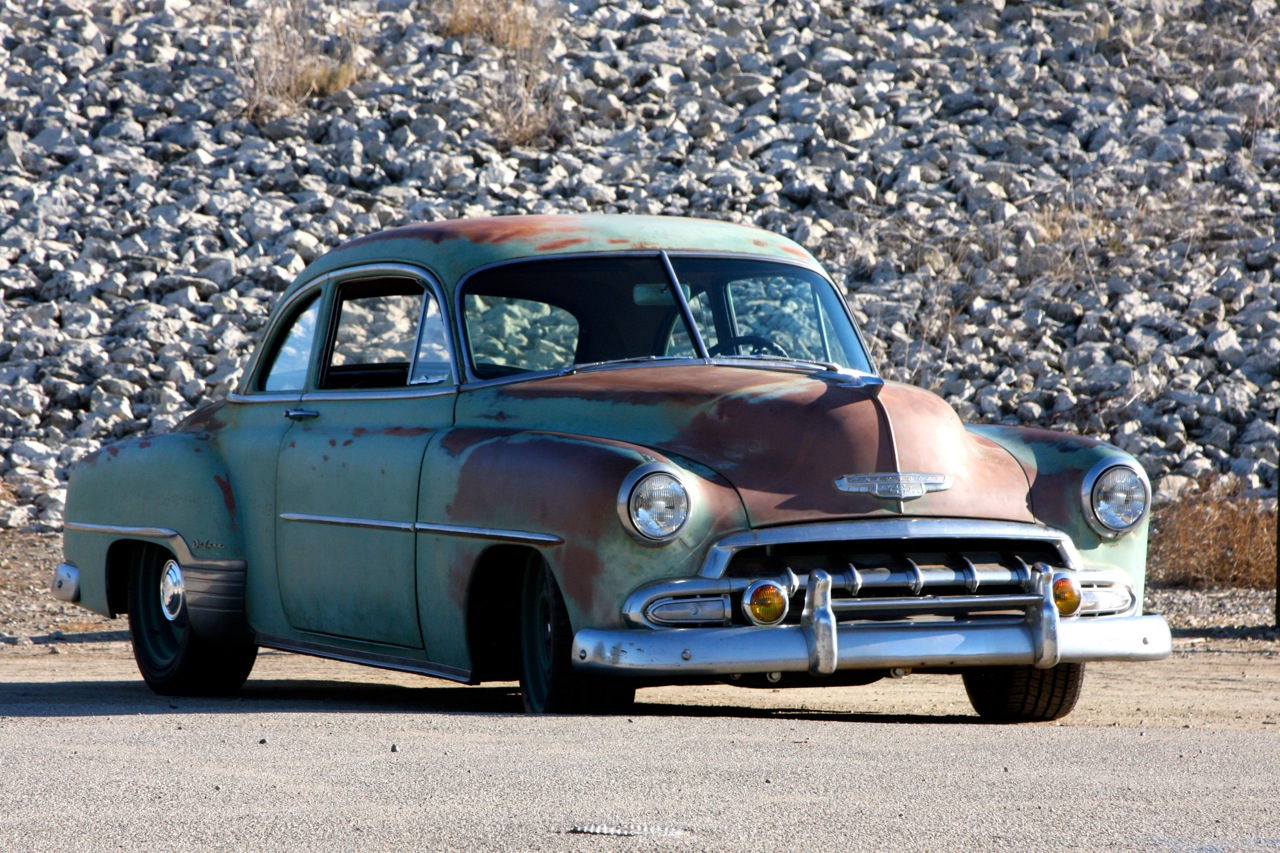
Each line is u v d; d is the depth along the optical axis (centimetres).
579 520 1427
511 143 6081
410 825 838
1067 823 857
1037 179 5931
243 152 5931
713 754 1100
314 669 2470
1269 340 5006
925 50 6775
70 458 4384
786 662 1391
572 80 6456
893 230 5600
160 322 4981
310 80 6328
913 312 5166
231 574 1873
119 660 2578
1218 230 5619
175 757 1081
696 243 1833
